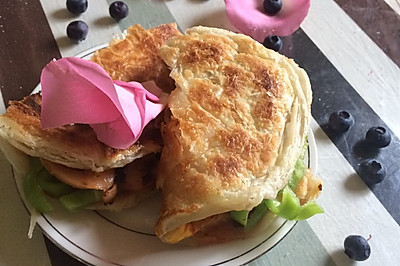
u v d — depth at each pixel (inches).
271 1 16.4
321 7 17.6
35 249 11.4
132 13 16.7
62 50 15.4
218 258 10.9
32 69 14.7
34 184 11.3
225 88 11.5
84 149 11.1
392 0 18.0
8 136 11.0
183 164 10.8
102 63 12.3
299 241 12.3
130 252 10.9
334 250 12.3
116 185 11.6
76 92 10.2
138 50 12.7
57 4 16.4
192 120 11.1
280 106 11.5
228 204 10.5
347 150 14.2
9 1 16.2
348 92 15.4
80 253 10.7
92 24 16.2
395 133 14.7
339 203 13.2
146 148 11.5
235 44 12.4
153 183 11.8
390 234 12.8
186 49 12.1
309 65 16.0
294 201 11.3
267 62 12.0
